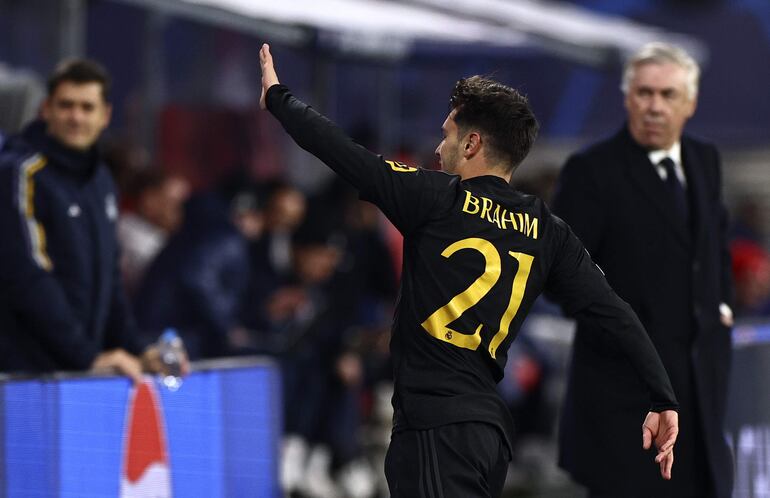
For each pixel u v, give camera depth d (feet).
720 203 67.72
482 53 123.85
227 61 136.77
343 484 103.30
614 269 65.51
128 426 65.00
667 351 64.90
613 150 66.08
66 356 63.72
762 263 128.67
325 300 102.94
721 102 167.22
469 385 49.78
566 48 111.34
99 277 67.46
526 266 50.93
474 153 51.65
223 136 136.26
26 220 64.13
